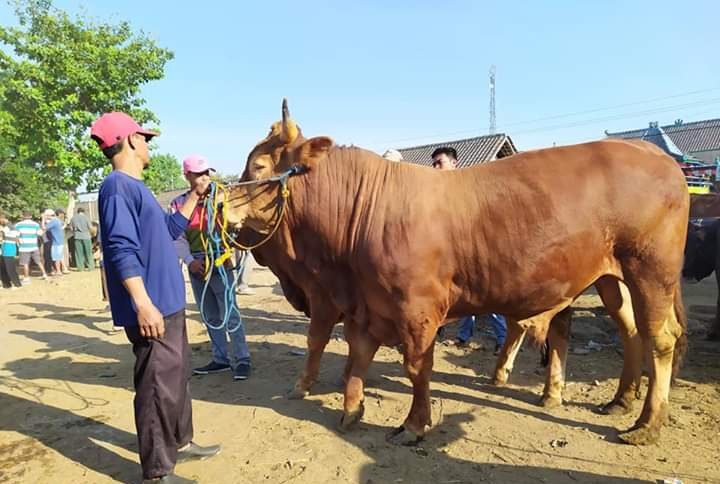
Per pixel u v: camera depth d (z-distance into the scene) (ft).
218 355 18.47
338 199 13.06
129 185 10.21
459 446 12.71
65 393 16.79
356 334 13.76
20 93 53.26
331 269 13.73
